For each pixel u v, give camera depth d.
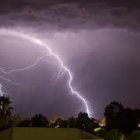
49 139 34.00
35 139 33.62
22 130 34.31
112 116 59.44
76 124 75.81
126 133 51.69
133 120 52.47
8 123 51.75
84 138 34.44
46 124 67.69
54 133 34.34
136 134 40.72
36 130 34.31
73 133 34.72
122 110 54.06
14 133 34.06
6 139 33.75
